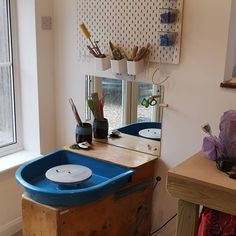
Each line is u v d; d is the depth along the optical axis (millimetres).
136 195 2301
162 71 2229
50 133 2822
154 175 2410
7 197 2594
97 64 2377
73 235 1950
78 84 2643
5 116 2750
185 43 2111
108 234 2166
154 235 2520
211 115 2107
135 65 2209
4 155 2723
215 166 1705
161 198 2428
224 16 1957
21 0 2566
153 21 2170
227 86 2002
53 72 2746
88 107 2586
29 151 2826
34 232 1986
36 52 2592
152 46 2215
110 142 2482
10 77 2719
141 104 2357
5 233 2627
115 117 2488
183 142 2244
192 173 1616
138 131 2400
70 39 2602
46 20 2600
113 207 2145
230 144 1748
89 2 2422
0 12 2582
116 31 2340
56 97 2789
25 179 2135
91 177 2229
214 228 1669
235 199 1477
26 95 2740
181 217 1657
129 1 2240
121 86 2416
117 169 2211
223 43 1989
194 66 2109
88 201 1931
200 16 2029
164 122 2293
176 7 2076
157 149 2350
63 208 1882
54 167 2182
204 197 1555
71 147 2398
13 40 2650
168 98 2244
